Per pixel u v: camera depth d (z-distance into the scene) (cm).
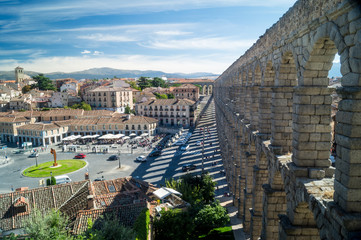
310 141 1586
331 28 1226
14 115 12175
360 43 1012
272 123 2147
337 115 1164
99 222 2802
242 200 3738
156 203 3562
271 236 2177
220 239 3353
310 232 1598
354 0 1018
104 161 7900
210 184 4456
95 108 15650
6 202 3500
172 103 13175
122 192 3678
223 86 7169
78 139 10825
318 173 1545
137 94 18650
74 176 6650
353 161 1066
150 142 10200
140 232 2477
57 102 16200
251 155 3069
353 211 1085
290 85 2062
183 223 3083
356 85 1047
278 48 2027
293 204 1627
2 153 9356
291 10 1792
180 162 7269
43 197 3700
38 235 2291
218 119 9262
